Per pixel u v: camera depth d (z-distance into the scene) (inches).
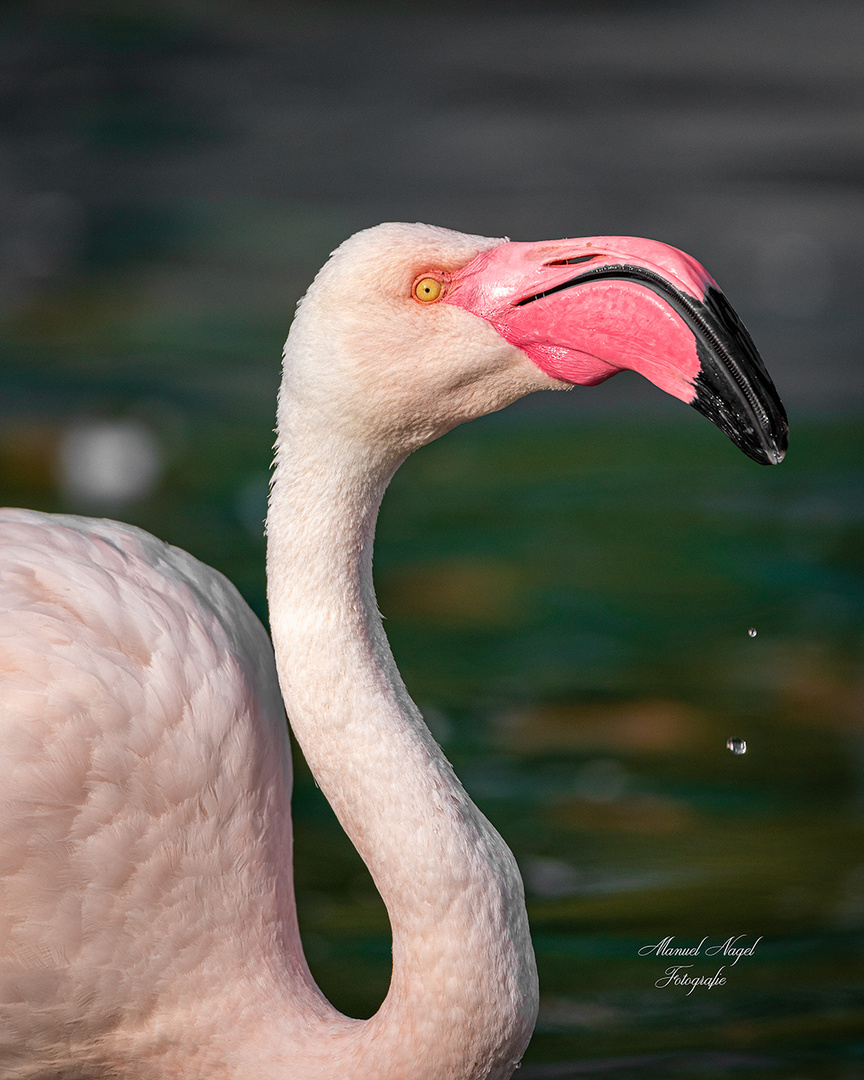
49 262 738.2
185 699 217.6
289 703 206.7
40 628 213.5
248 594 421.7
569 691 380.2
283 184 861.2
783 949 279.4
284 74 1088.8
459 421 208.7
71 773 209.0
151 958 215.2
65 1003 214.2
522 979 200.2
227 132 957.2
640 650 400.5
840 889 298.7
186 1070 219.8
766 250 746.2
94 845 210.5
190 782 215.9
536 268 198.7
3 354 612.7
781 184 840.9
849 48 1138.0
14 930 209.8
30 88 1022.4
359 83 1071.0
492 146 925.2
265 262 740.7
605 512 489.7
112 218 804.6
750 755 350.3
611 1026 259.0
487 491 509.0
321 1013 219.0
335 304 201.3
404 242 201.2
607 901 294.4
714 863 307.9
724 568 447.5
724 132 943.7
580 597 431.8
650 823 323.0
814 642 402.9
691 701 375.6
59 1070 220.5
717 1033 256.2
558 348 199.5
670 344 191.3
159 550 240.8
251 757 223.8
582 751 352.8
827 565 447.2
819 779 340.8
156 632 219.1
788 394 589.9
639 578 442.3
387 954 281.0
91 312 672.4
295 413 204.8
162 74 1077.1
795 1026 259.0
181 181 868.0
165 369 601.9
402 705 207.0
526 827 320.2
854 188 833.5
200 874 216.7
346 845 322.7
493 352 200.8
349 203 827.4
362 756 201.5
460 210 805.2
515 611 422.3
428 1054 197.9
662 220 785.6
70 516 241.4
